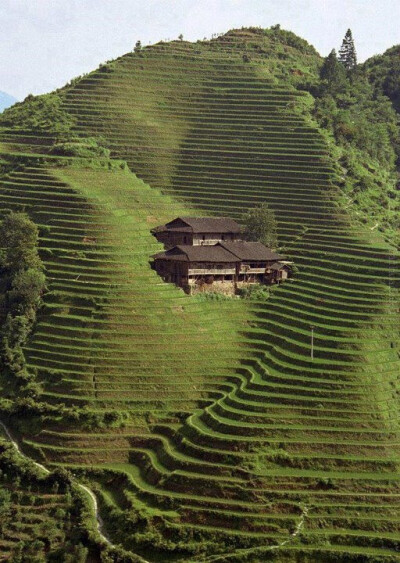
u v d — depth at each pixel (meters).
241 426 118.00
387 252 161.62
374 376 129.75
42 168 182.50
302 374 130.00
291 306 151.62
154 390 129.88
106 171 187.38
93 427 124.12
